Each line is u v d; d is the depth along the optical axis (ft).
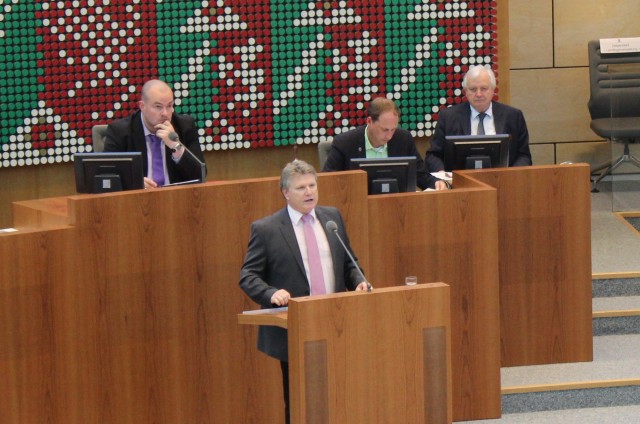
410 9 49.73
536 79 57.11
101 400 32.17
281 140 49.73
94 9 47.32
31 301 30.76
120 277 32.07
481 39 50.42
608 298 42.93
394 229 34.78
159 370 32.96
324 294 27.86
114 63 47.83
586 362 38.55
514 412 36.81
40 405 31.17
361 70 49.78
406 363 27.96
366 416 27.68
